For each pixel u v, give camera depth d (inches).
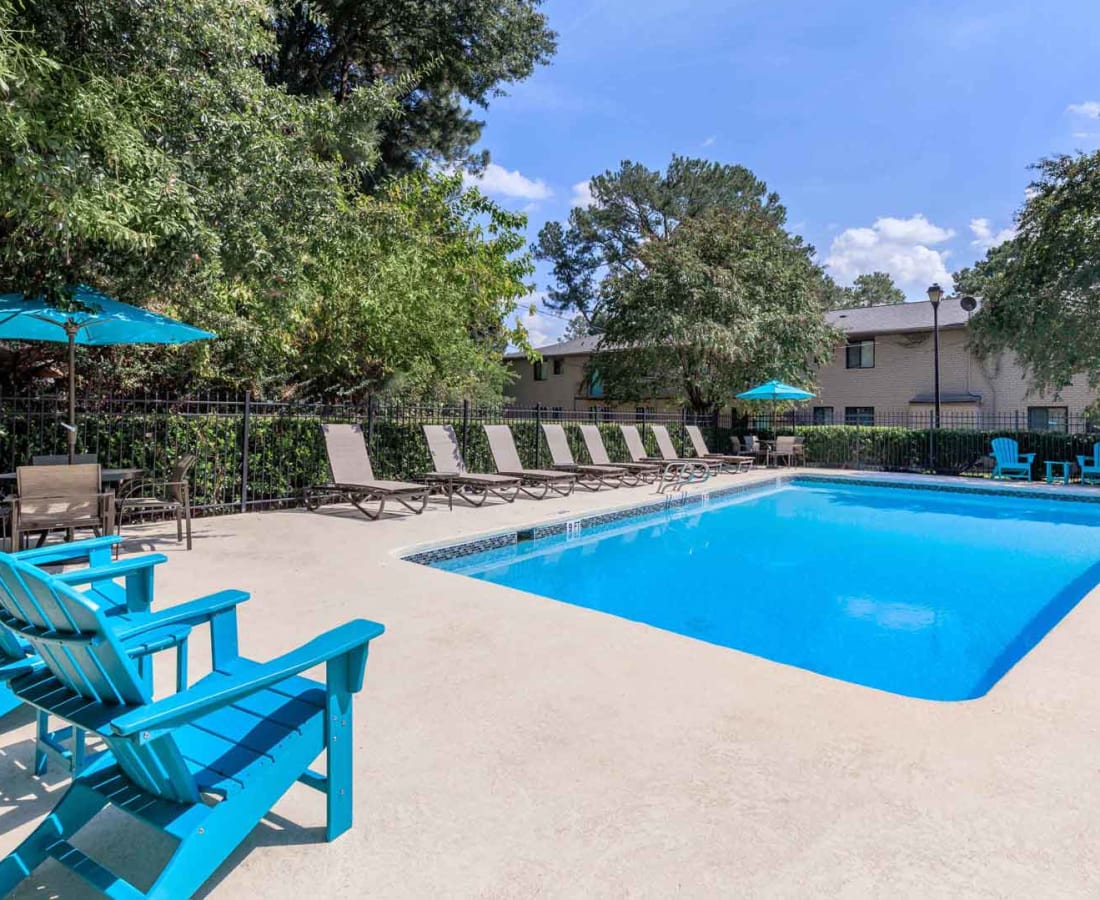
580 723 112.0
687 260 724.0
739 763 99.3
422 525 317.1
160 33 208.7
